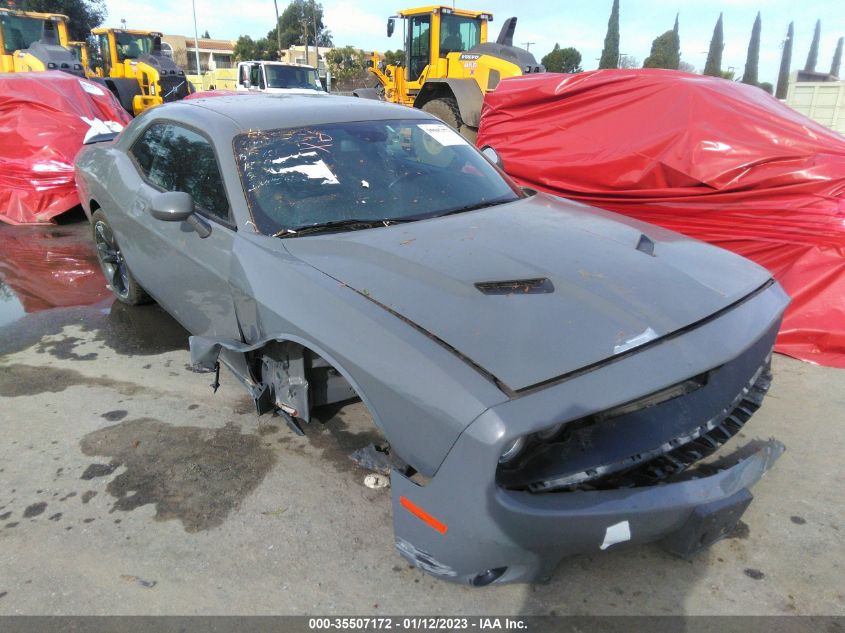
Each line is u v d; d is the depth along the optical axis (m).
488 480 1.76
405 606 2.10
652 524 1.93
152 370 3.78
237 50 50.78
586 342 1.99
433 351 1.95
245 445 3.00
